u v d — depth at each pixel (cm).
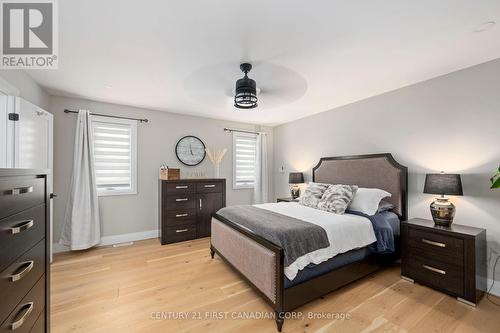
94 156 348
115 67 234
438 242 220
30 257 103
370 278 250
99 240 339
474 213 234
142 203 385
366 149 337
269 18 158
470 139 237
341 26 167
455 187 223
